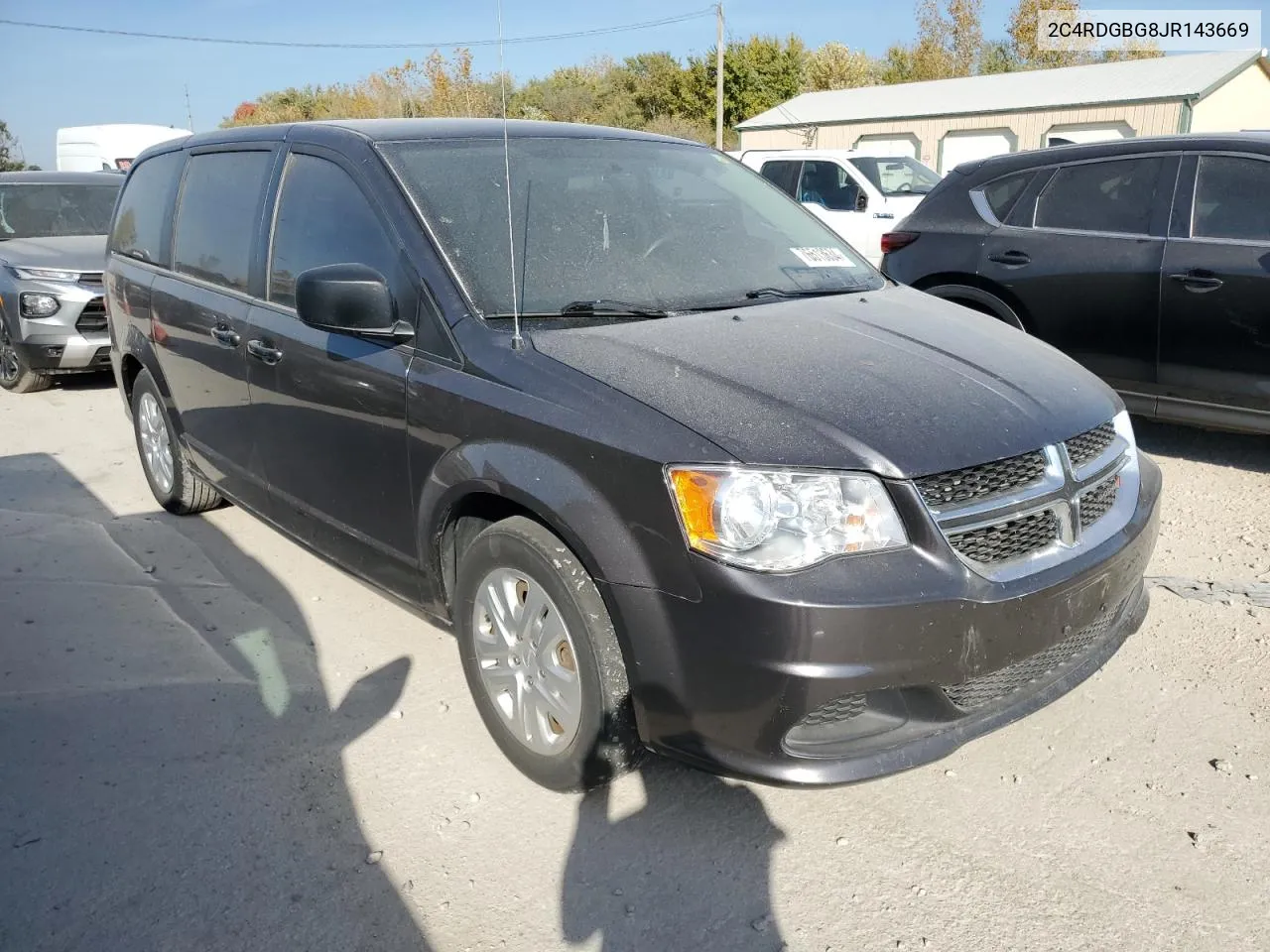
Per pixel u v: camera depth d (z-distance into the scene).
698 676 2.51
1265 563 4.39
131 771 3.13
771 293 3.57
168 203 4.90
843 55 47.12
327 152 3.72
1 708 3.47
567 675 2.81
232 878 2.68
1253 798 2.90
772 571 2.40
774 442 2.49
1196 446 5.99
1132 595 3.16
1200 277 5.23
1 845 2.80
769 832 2.82
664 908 2.55
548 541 2.77
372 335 3.24
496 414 2.87
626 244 3.53
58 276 7.96
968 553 2.53
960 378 2.88
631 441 2.56
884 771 2.50
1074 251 5.73
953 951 2.40
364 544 3.57
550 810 2.92
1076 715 3.33
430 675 3.68
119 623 4.10
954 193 6.40
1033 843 2.75
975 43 47.75
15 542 4.95
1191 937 2.42
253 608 4.24
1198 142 5.41
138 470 6.14
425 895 2.61
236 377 4.11
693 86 43.12
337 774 3.10
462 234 3.28
